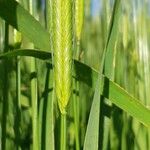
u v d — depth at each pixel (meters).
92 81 0.24
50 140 0.27
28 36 0.23
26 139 0.41
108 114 0.28
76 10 0.26
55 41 0.19
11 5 0.22
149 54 0.41
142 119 0.24
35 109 0.27
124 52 0.41
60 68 0.20
